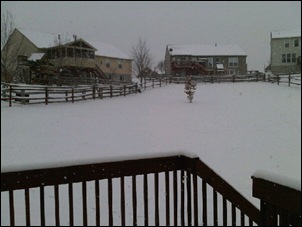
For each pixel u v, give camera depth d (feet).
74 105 67.46
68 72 121.29
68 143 35.29
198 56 176.86
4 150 31.42
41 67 111.34
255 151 34.06
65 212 16.29
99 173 9.42
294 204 6.84
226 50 181.68
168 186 10.43
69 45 123.03
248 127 47.16
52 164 8.84
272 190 7.39
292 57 165.78
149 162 10.09
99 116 54.49
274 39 167.73
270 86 108.47
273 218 7.52
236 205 11.01
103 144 35.42
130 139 38.27
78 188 20.81
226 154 32.76
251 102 75.25
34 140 36.11
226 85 115.65
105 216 15.97
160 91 101.96
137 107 66.54
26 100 67.26
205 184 10.62
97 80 113.29
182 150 10.67
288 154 33.14
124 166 9.74
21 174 8.55
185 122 50.26
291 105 69.82
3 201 17.67
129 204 18.16
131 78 174.81
